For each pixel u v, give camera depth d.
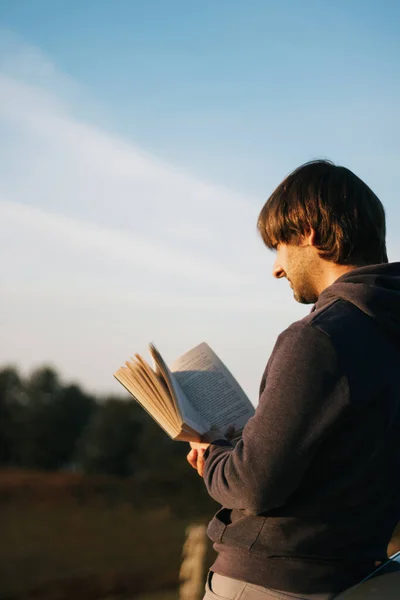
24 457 44.22
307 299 1.75
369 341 1.50
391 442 1.54
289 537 1.52
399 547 3.36
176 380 1.83
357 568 1.54
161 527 19.92
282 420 1.45
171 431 1.68
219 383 1.88
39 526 20.27
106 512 22.72
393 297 1.54
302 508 1.51
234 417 1.81
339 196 1.65
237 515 1.61
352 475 1.49
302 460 1.44
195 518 20.81
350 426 1.48
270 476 1.43
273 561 1.52
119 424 38.12
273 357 1.57
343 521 1.52
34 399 46.78
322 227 1.64
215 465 1.58
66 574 13.12
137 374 1.72
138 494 24.31
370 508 1.54
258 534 1.54
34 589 11.88
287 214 1.69
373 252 1.68
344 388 1.45
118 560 14.87
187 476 23.59
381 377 1.49
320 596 1.50
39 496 25.95
